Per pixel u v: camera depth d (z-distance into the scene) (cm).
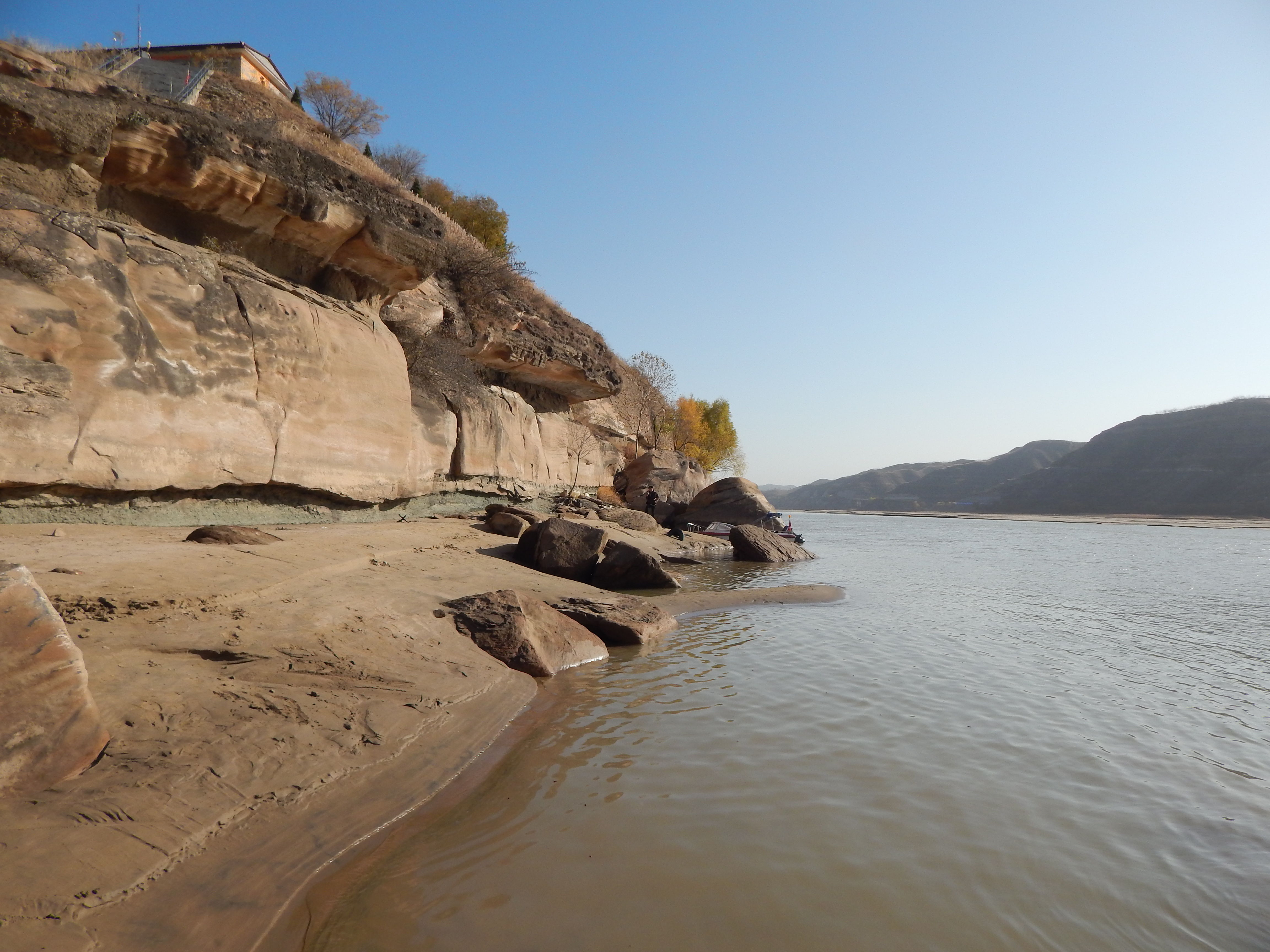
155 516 1157
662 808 531
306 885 412
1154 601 1842
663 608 1463
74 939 318
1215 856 482
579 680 913
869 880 439
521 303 2648
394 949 358
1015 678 948
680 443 5803
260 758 515
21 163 1096
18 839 366
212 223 1421
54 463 965
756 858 461
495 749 650
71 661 446
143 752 480
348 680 688
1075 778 611
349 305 1669
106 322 1055
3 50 1068
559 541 1686
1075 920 405
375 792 526
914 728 730
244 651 678
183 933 347
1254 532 7756
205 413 1211
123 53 2808
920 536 5884
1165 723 775
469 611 992
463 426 2205
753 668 979
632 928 382
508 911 395
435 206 3650
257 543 1094
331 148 2759
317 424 1471
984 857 472
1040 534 6612
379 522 1722
